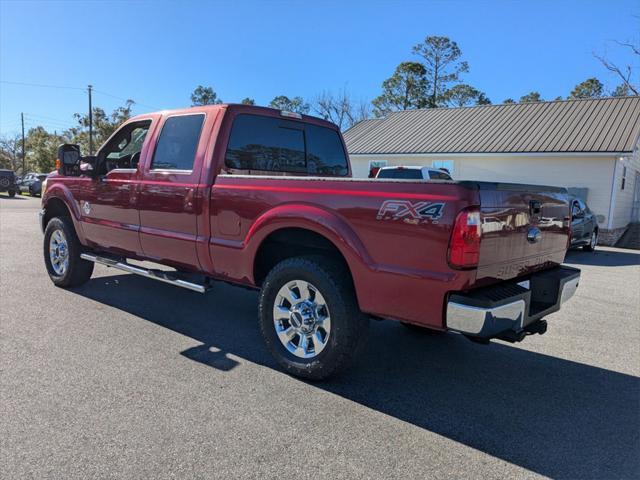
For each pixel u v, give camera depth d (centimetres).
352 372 390
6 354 396
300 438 287
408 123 2309
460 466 266
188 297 596
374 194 318
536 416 328
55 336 442
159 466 254
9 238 1053
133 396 331
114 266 515
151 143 478
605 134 1684
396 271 309
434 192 293
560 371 411
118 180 504
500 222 307
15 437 276
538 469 266
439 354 442
